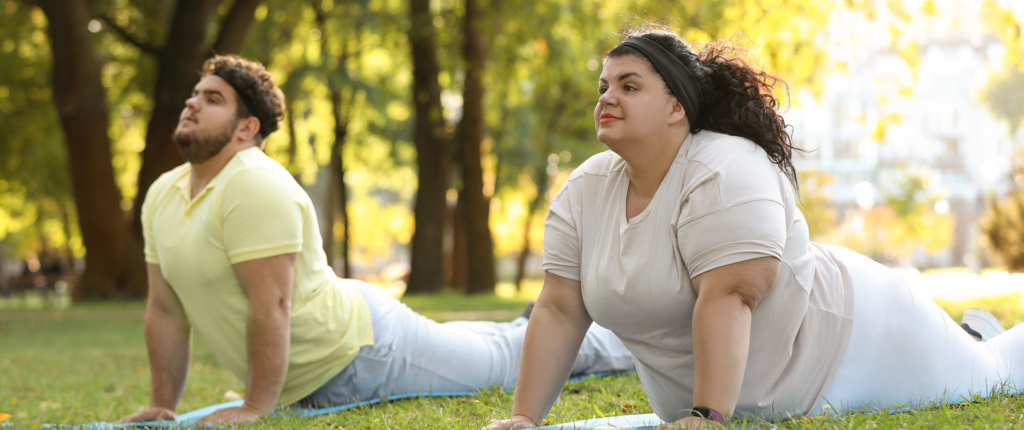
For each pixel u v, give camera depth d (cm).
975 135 10031
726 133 309
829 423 305
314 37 2725
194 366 824
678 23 331
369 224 6588
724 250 287
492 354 530
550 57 2183
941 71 10244
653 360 334
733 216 287
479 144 2425
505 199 3888
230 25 1881
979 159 9938
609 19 1962
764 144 308
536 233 4900
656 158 306
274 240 447
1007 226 2456
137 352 973
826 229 5225
